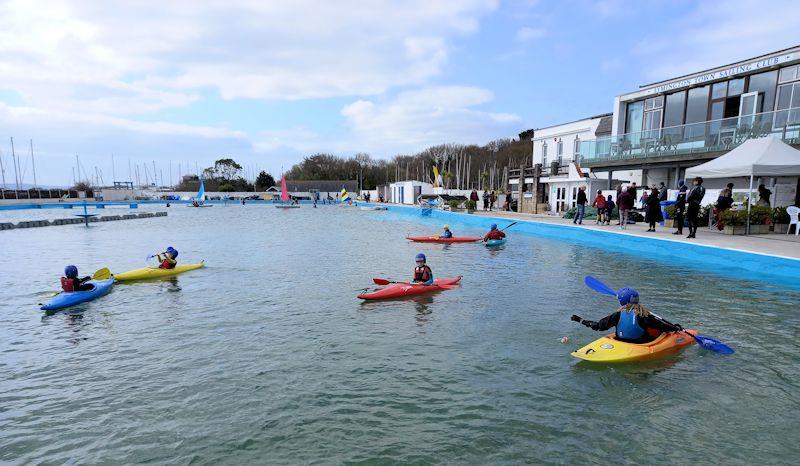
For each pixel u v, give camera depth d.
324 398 6.32
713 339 7.82
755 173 16.38
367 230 31.59
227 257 18.91
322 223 38.97
